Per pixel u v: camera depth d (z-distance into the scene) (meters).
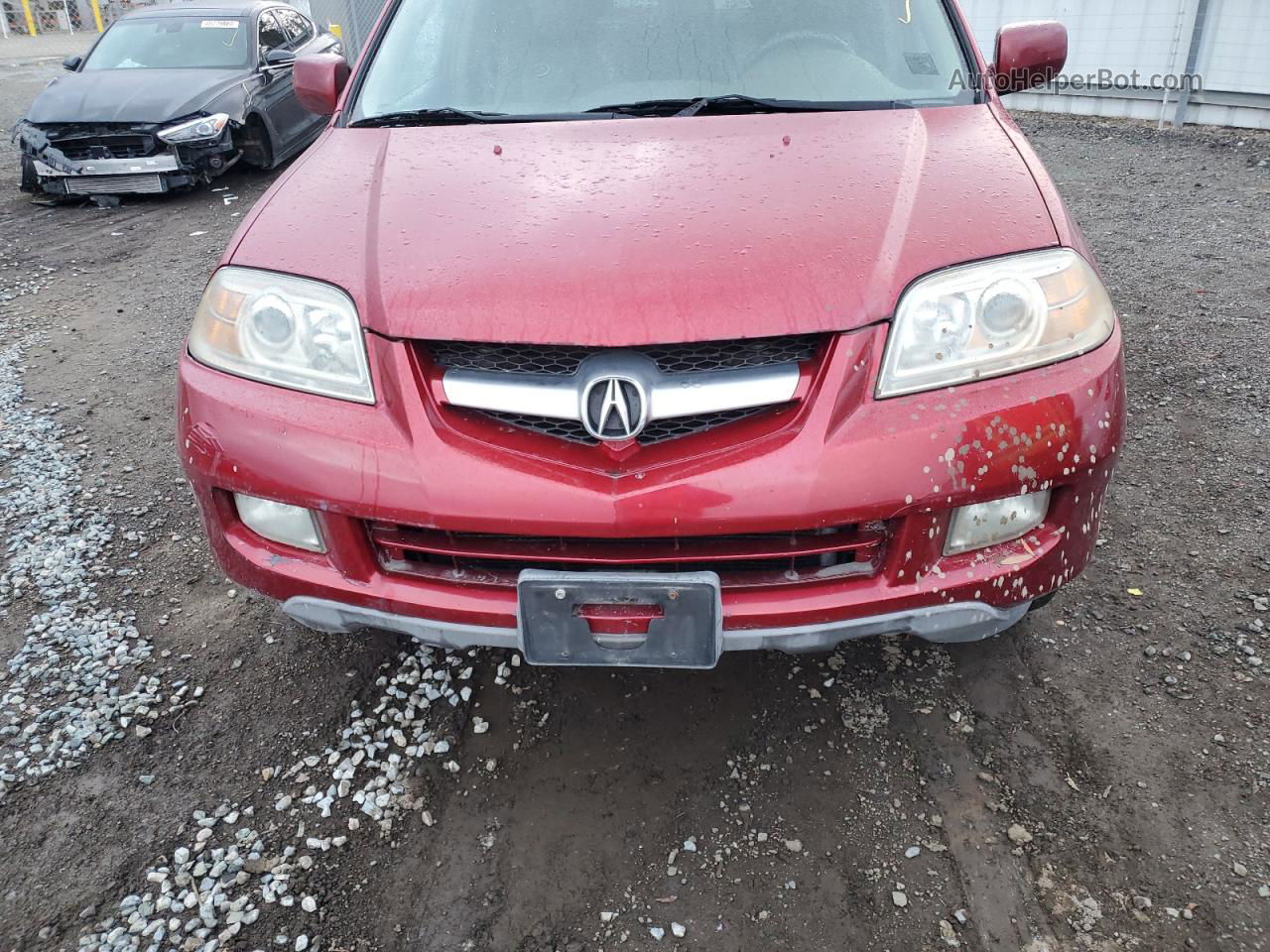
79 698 2.22
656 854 1.77
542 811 1.88
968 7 9.23
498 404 1.65
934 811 1.83
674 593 1.61
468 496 1.63
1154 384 3.52
